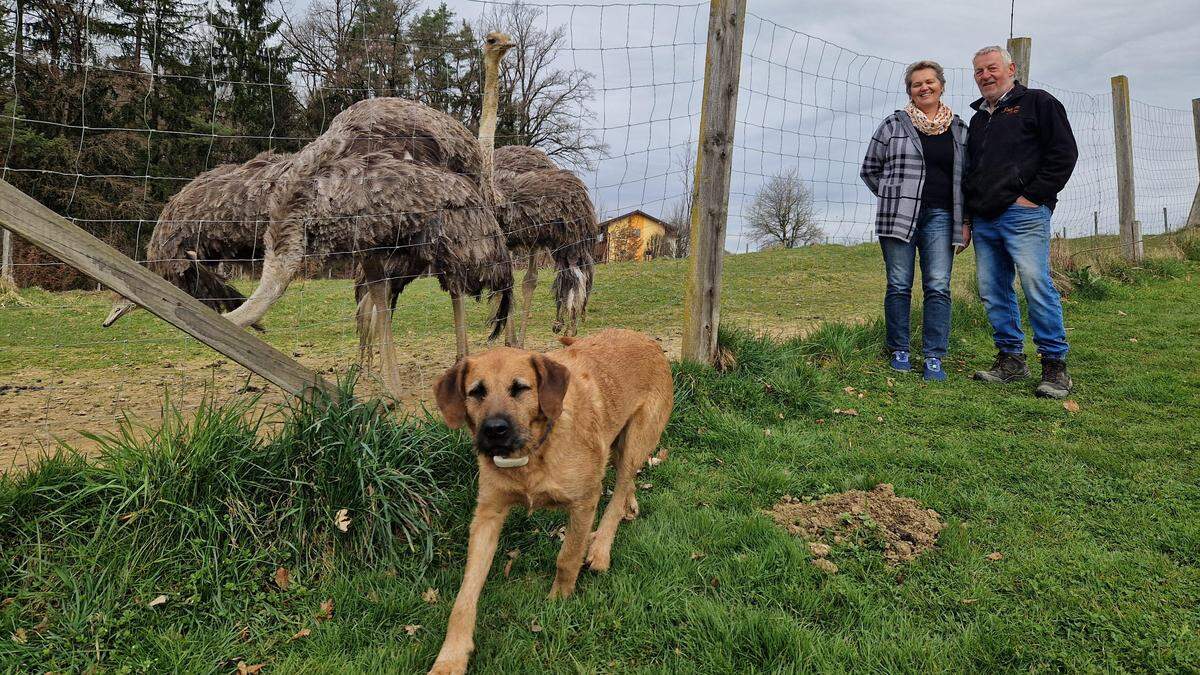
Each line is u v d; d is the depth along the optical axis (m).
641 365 3.52
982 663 2.40
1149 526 3.32
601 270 16.78
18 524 2.81
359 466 3.19
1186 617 2.59
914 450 4.38
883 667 2.38
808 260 17.22
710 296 5.46
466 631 2.48
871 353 6.61
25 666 2.35
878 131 6.03
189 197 4.59
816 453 4.39
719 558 3.11
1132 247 11.66
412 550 3.13
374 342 5.42
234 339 3.40
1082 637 2.52
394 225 4.54
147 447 3.08
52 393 5.75
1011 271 5.84
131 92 18.61
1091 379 5.86
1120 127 11.61
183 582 2.78
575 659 2.48
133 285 3.12
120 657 2.45
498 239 5.32
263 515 3.08
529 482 2.68
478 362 2.80
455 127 5.63
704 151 5.27
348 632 2.64
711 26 5.14
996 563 3.05
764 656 2.45
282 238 4.36
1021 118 5.42
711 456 4.36
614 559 3.17
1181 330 7.43
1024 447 4.42
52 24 17.62
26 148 17.27
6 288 13.04
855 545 3.22
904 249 6.09
